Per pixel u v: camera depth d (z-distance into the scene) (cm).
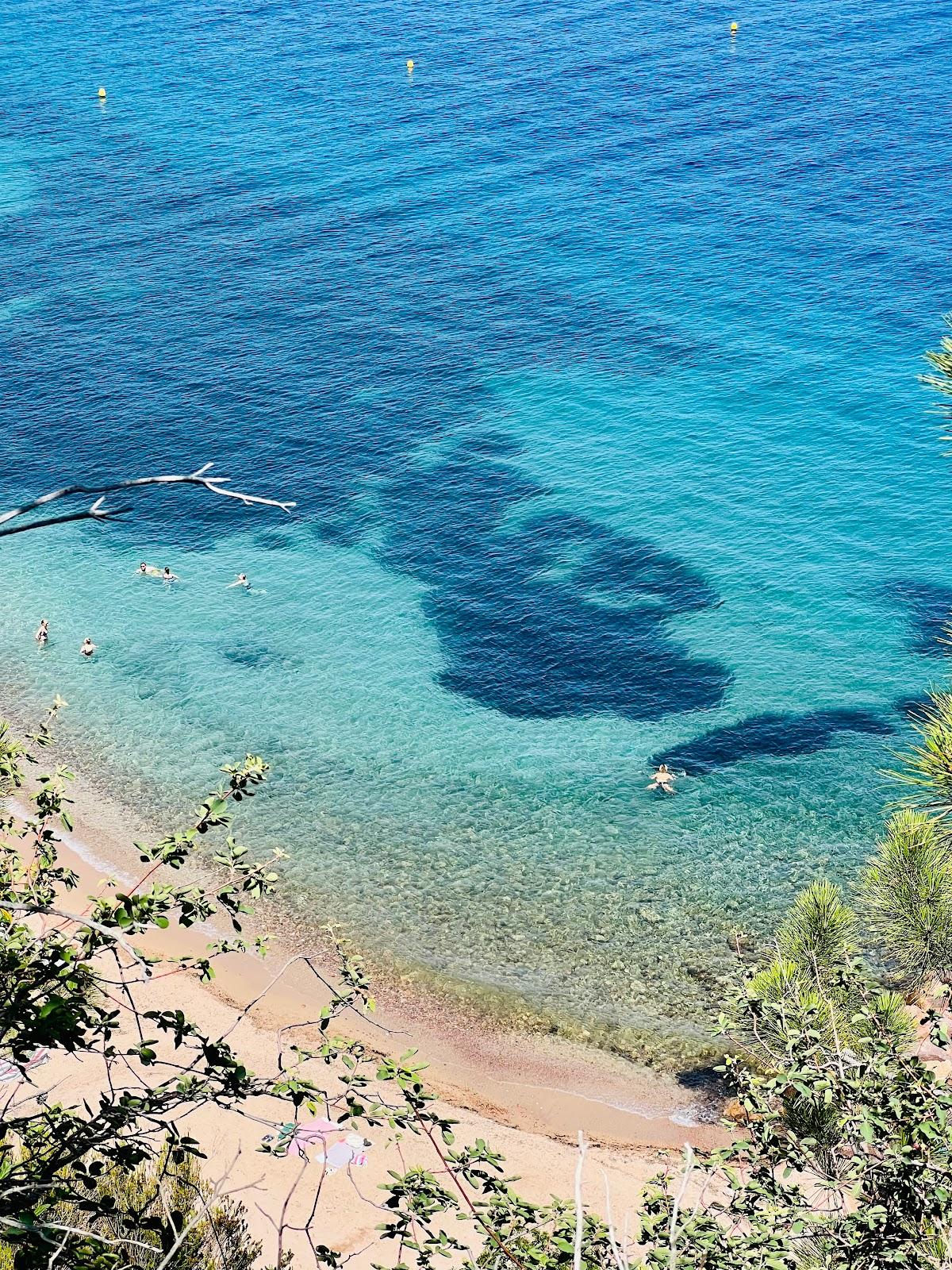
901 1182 936
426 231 8456
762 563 4925
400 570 5012
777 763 3847
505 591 4831
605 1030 2856
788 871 3366
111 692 4247
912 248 7650
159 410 6372
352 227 8575
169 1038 2623
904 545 4997
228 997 2905
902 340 6650
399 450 5931
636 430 6006
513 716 4131
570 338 6981
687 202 8625
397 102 10856
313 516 5428
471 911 3238
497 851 3472
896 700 4134
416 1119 821
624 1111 2628
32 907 700
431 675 4350
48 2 14788
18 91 11650
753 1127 1080
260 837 3522
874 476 5494
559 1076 2722
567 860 3431
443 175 9338
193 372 6750
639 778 3797
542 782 3788
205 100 11188
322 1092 780
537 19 13138
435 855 3456
